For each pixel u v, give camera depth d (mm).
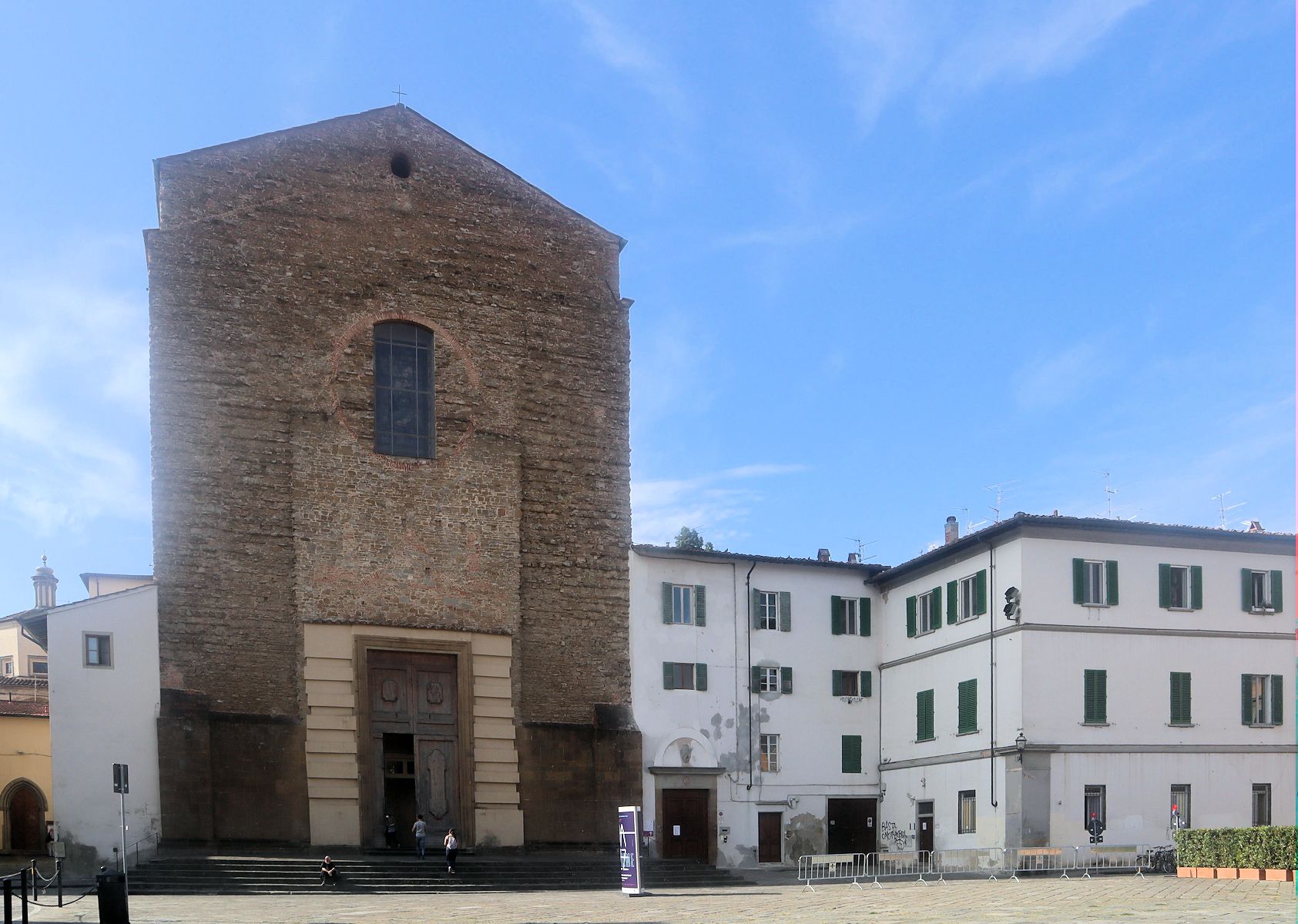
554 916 30594
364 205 50188
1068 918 26922
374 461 48531
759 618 54406
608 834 49344
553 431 52000
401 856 44500
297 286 48500
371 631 47156
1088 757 46156
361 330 49219
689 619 53031
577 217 54062
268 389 47375
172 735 43031
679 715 51938
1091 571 47781
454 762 47844
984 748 47688
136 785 42375
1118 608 47594
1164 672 47688
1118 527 47719
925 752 51969
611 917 30188
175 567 44656
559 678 50156
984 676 48281
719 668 53094
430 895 39438
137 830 42062
